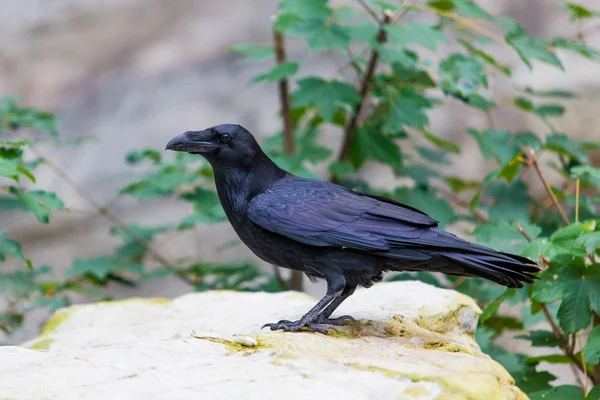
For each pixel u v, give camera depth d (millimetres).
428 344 7277
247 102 20422
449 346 7266
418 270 7766
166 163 11844
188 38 21453
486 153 11773
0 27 21969
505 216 11391
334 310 8102
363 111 12750
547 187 9797
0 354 6633
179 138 8219
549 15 19375
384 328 7621
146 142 20375
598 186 11664
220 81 20797
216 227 19766
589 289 8141
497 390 5770
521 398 6105
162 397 5508
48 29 21859
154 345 6727
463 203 12656
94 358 6359
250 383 5762
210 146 8219
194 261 14445
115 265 12164
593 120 18625
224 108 20453
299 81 11430
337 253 7668
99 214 19922
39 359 6438
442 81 11312
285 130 12711
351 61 12078
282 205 7848
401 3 11094
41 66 21578
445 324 8102
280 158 11453
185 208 20016
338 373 5988
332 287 7660
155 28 21766
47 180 20094
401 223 7594
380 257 7629
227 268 12570
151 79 21156
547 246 8359
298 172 11070
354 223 7613
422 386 5750
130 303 9836
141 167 20062
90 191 20062
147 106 20828
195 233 19281
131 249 12688
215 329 8375
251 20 21234
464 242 7336
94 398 5516
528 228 9336
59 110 21172
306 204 7820
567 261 8305
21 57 21625
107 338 8664
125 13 21891
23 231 19922
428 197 11922
